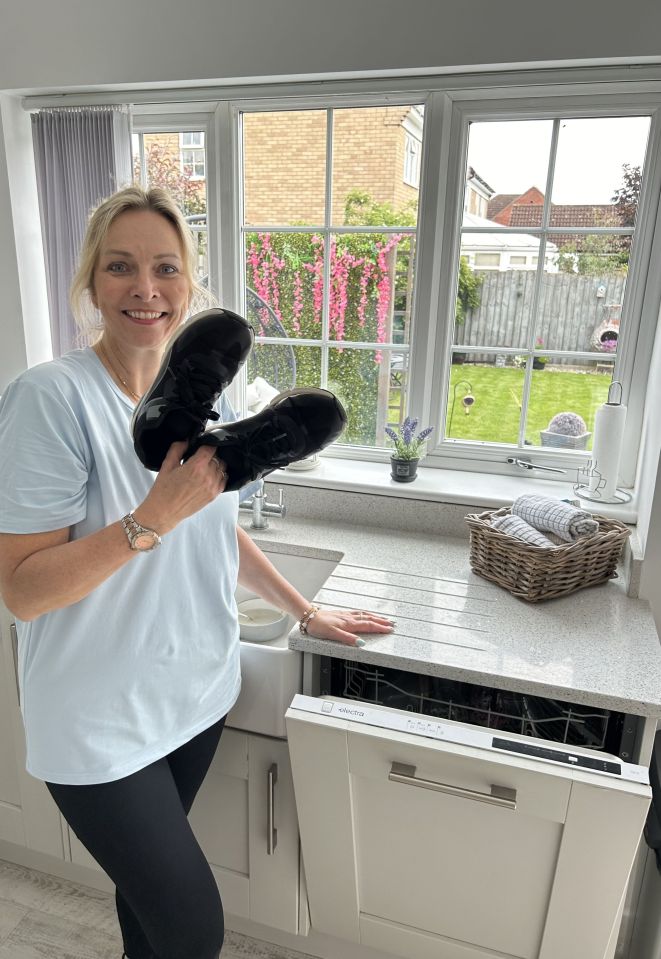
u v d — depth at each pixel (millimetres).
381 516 1932
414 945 1437
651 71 1601
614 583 1600
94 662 1056
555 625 1404
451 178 1869
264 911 1562
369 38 1648
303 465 2047
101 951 1667
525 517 1598
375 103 1850
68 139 1970
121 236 1027
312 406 948
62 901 1808
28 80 1890
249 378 2199
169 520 920
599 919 1218
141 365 1128
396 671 1469
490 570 1592
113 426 1052
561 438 1989
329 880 1411
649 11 1484
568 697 1193
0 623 1647
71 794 1096
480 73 1683
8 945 1677
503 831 1182
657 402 1630
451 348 2012
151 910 1113
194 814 1534
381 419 2121
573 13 1521
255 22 1706
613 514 1754
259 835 1490
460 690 1441
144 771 1144
